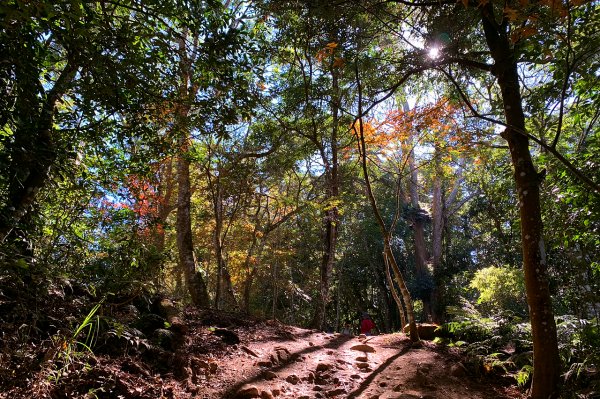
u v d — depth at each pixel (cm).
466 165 1317
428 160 1049
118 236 503
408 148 993
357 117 565
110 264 460
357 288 2580
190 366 452
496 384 520
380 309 2628
